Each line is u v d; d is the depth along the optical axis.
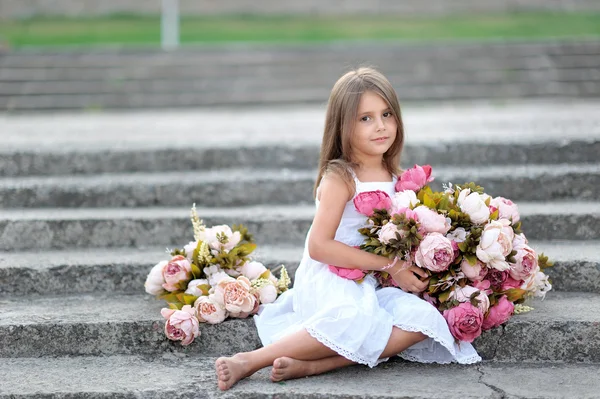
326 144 3.33
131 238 4.30
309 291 3.20
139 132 6.43
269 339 3.21
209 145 5.16
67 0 17.52
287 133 6.20
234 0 17.70
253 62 11.37
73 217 4.29
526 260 3.15
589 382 3.00
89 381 3.04
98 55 11.28
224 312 3.35
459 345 3.15
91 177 4.98
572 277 3.76
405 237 3.05
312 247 3.14
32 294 3.85
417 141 5.09
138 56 11.33
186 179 4.75
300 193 4.76
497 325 3.26
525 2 17.52
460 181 4.63
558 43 11.40
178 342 3.35
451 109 9.27
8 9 17.25
